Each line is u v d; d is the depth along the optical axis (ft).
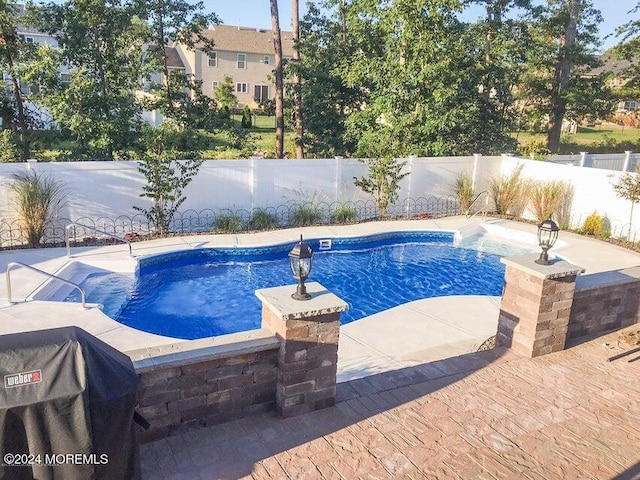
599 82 81.82
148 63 60.03
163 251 37.86
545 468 15.03
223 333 29.14
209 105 68.95
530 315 21.67
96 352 11.05
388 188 51.26
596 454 15.78
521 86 83.82
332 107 67.56
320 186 50.21
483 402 18.37
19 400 9.75
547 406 18.30
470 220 52.37
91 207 41.09
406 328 26.68
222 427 16.07
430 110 57.98
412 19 56.59
